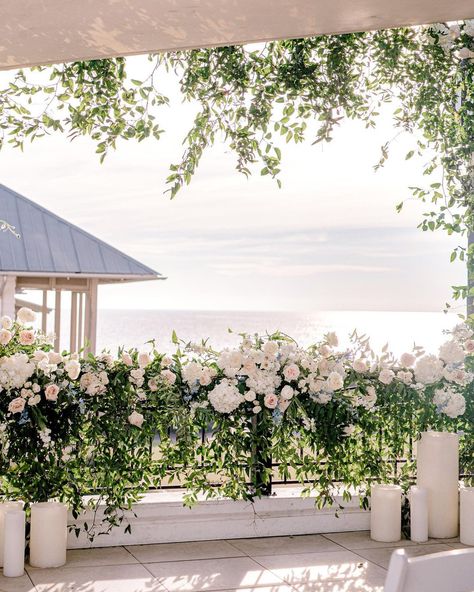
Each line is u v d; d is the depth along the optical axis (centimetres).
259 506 466
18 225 958
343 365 464
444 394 471
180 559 417
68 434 421
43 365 417
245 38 325
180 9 287
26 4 279
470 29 498
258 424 451
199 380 445
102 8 284
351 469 473
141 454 441
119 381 426
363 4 293
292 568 403
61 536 404
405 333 6178
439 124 510
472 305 511
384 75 499
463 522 454
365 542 455
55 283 958
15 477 422
